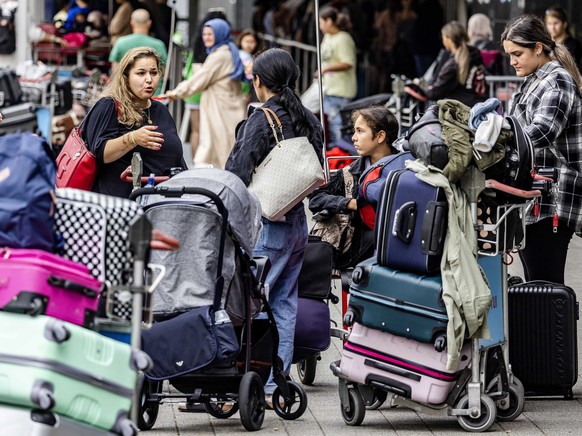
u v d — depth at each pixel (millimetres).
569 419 10312
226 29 21812
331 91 24328
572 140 10992
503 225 9844
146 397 9844
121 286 7652
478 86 21828
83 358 7332
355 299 9906
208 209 9617
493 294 10047
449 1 29031
